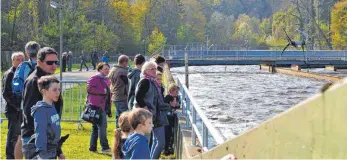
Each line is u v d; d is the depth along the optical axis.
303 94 34.72
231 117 21.17
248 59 58.19
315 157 1.83
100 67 9.41
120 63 9.84
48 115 5.16
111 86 9.92
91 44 62.72
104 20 84.56
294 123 2.00
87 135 11.41
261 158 2.38
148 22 108.31
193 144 7.58
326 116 1.78
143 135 4.98
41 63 5.61
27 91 5.57
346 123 1.68
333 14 102.31
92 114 9.26
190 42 125.12
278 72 57.47
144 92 7.59
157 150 7.95
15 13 52.19
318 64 58.84
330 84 1.79
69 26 59.34
